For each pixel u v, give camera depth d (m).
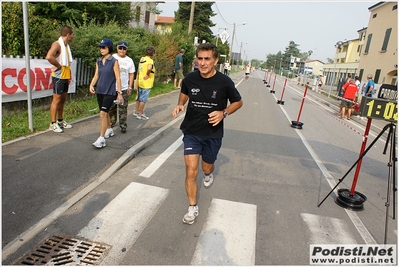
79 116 7.60
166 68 17.80
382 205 4.71
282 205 4.36
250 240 3.43
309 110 15.34
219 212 3.97
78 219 3.52
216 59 3.43
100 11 13.48
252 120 10.69
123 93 6.57
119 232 3.36
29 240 3.08
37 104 7.41
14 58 6.46
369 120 4.18
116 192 4.26
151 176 4.90
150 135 6.89
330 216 4.17
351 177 5.83
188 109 3.64
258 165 5.96
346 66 37.66
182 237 3.36
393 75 21.69
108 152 5.52
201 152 3.74
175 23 23.42
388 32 22.50
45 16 11.57
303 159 6.64
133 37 11.98
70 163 4.87
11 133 5.69
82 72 9.16
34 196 3.82
